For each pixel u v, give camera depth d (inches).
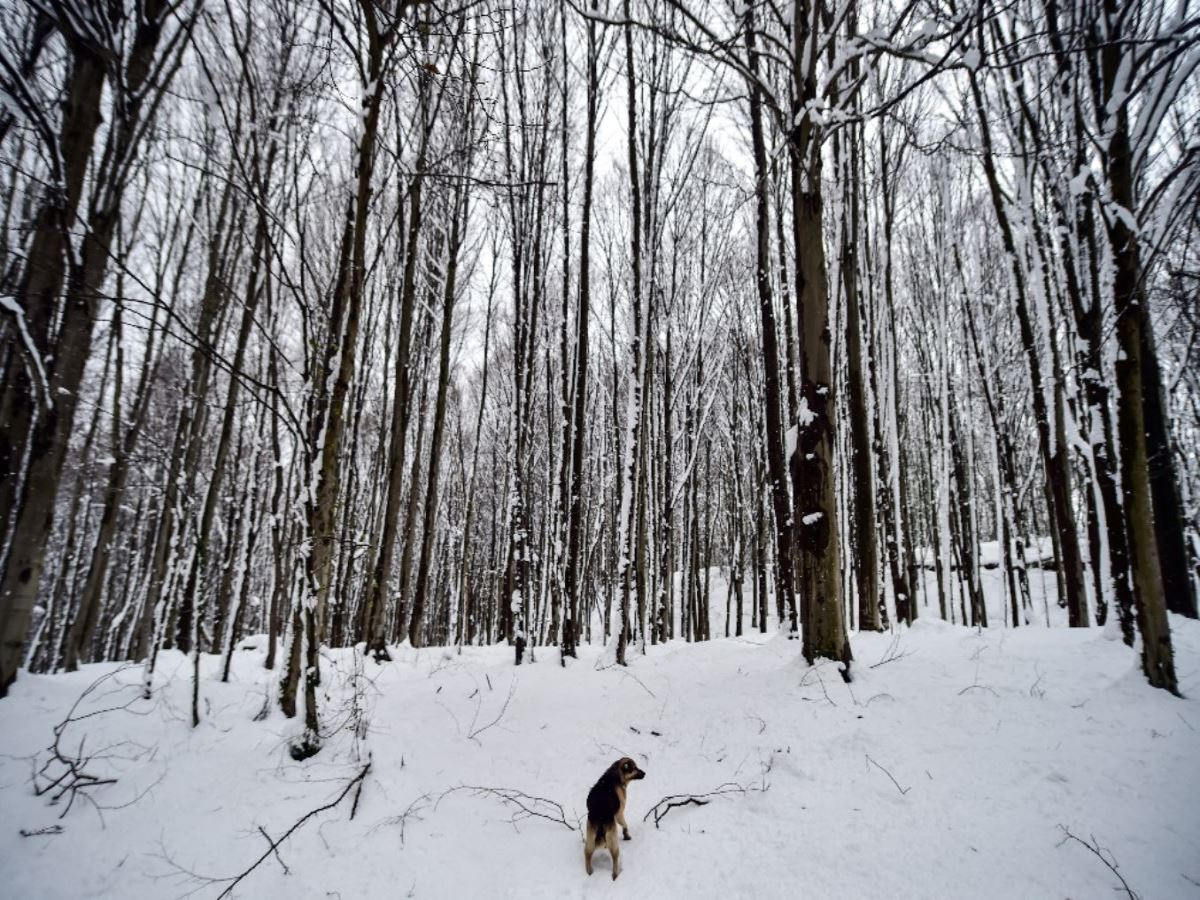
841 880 150.7
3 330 244.2
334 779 207.3
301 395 258.2
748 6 246.5
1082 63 272.2
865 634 370.6
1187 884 135.0
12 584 226.7
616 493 656.4
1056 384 395.9
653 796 204.8
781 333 591.5
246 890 161.6
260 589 1038.4
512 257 448.1
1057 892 137.3
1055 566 671.8
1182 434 518.6
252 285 368.2
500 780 220.7
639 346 414.0
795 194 284.0
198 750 216.2
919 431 990.4
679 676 318.0
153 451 472.7
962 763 189.8
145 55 267.9
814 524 269.1
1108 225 238.2
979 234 661.3
